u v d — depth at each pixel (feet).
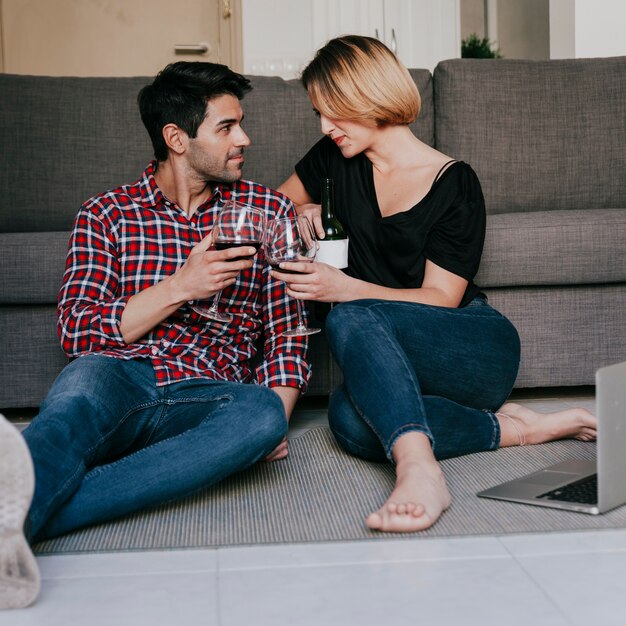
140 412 5.66
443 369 5.93
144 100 6.09
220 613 3.78
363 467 5.94
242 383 5.76
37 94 8.89
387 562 4.32
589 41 13.10
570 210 8.43
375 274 6.52
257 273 6.31
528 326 7.99
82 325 5.69
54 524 4.69
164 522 4.95
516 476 5.64
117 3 15.05
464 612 3.74
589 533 4.64
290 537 4.67
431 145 9.27
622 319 8.07
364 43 6.35
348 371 5.42
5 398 7.70
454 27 16.53
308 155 7.26
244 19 15.05
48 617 3.77
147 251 6.08
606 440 4.85
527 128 9.14
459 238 6.28
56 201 8.81
